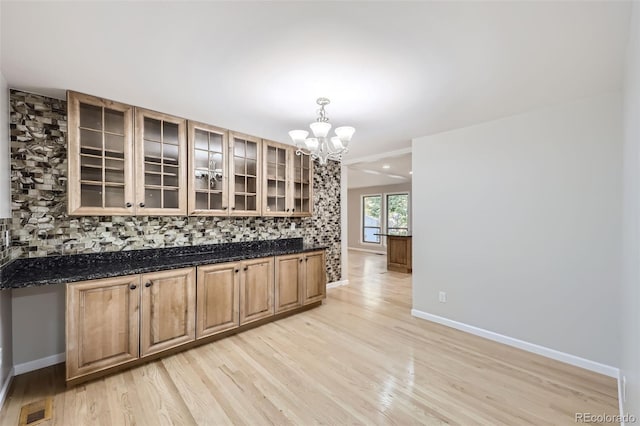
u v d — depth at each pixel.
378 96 2.39
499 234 2.96
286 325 3.38
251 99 2.46
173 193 2.89
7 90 2.17
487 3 1.35
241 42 1.67
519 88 2.25
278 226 4.18
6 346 2.11
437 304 3.46
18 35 1.58
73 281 2.09
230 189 3.27
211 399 2.02
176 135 2.90
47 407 1.92
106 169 2.49
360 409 1.94
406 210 9.27
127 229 2.81
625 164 1.93
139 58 1.83
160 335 2.52
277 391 2.12
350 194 10.97
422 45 1.70
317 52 1.77
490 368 2.46
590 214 2.44
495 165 2.98
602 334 2.38
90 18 1.45
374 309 3.97
